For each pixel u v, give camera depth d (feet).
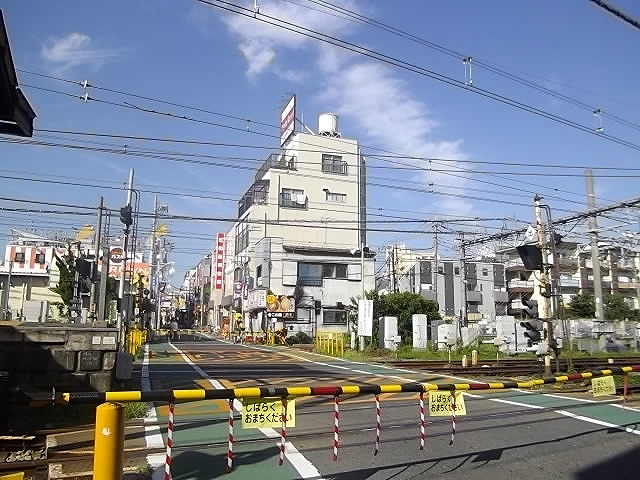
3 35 23.06
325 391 21.80
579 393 48.24
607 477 21.67
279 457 22.44
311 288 169.58
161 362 77.92
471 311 213.46
